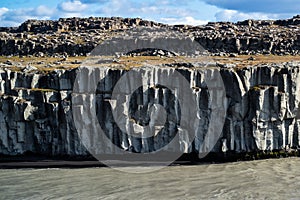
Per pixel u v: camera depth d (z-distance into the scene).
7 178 84.38
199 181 81.12
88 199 72.25
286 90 98.12
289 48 154.62
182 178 83.12
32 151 101.81
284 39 159.00
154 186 78.44
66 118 98.19
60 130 99.50
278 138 98.75
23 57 154.62
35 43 168.25
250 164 93.12
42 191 76.31
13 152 100.81
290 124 99.44
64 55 156.00
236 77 97.38
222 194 74.00
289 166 90.88
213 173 86.38
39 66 116.00
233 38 159.62
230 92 98.44
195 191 75.50
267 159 97.12
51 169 90.81
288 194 73.56
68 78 101.25
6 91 102.38
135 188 77.38
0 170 90.38
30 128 101.38
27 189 77.44
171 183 80.06
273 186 77.75
